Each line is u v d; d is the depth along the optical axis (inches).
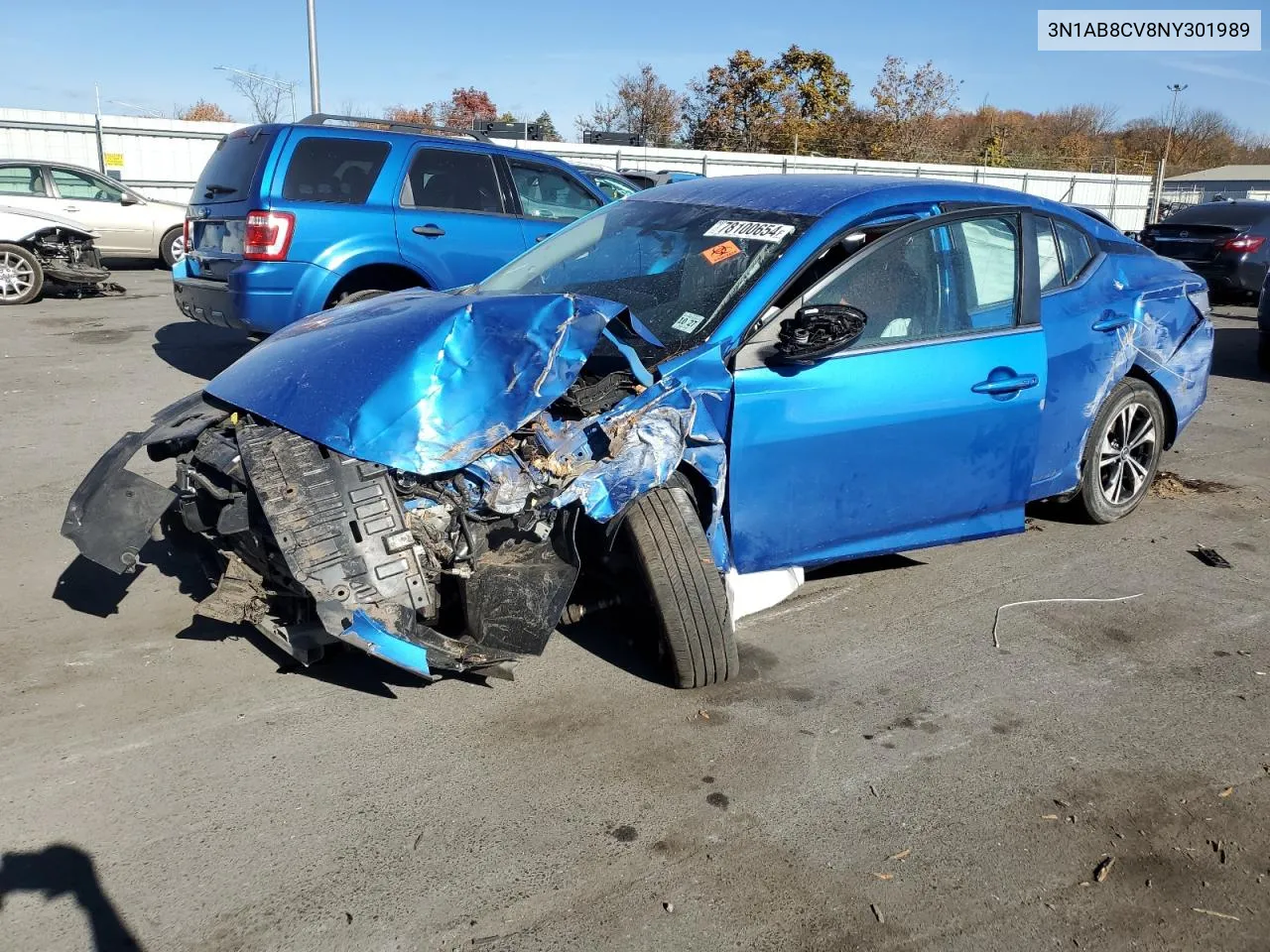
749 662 157.3
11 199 585.3
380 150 306.0
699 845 114.3
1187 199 1569.9
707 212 177.5
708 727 138.4
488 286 185.8
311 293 295.4
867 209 166.1
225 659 153.9
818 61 1446.9
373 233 302.2
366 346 138.0
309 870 108.6
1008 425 175.6
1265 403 351.6
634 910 104.0
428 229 311.1
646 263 170.4
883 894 107.5
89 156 836.6
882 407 159.3
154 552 193.6
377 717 138.6
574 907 104.1
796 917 103.8
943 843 116.0
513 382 132.6
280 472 126.5
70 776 123.6
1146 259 220.4
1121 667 159.0
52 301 503.2
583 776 126.3
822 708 144.3
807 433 153.3
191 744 131.3
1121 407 209.8
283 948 97.8
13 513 211.3
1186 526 223.8
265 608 136.6
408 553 126.4
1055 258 195.0
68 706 139.6
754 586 164.2
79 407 297.9
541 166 342.3
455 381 131.4
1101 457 212.7
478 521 131.9
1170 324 215.3
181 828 114.7
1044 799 124.6
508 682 148.6
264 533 129.5
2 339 399.2
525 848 112.8
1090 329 195.9
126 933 99.1
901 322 164.2
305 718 138.1
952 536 177.2
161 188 862.5
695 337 149.3
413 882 107.1
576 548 139.3
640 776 126.6
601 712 141.2
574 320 139.9
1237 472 266.2
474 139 330.0
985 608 179.6
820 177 187.5
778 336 151.1
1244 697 150.8
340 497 125.6
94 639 159.3
